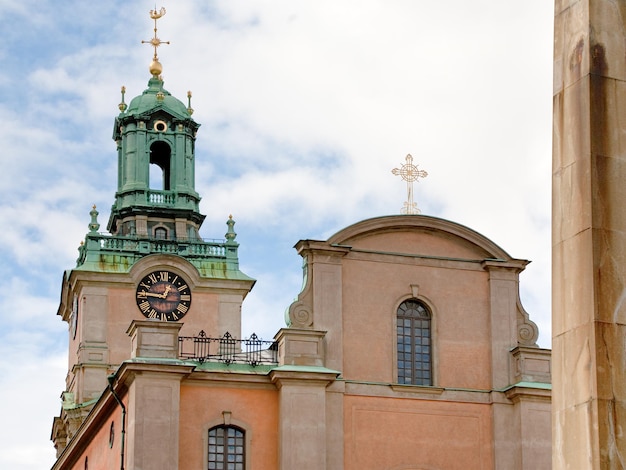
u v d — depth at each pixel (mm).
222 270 75188
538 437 50219
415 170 54344
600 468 23000
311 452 48062
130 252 74438
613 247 24047
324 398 48750
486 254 52656
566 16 25453
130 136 79438
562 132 25078
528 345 51812
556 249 24766
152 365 47188
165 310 73250
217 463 47719
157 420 46875
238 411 48344
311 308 50156
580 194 24391
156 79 82562
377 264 51438
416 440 49875
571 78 25062
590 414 23328
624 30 25094
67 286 75938
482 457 50406
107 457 51375
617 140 24531
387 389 50125
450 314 51719
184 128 80250
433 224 52094
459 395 50812
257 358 50844
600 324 23625
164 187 81250
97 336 71812
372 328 50688
